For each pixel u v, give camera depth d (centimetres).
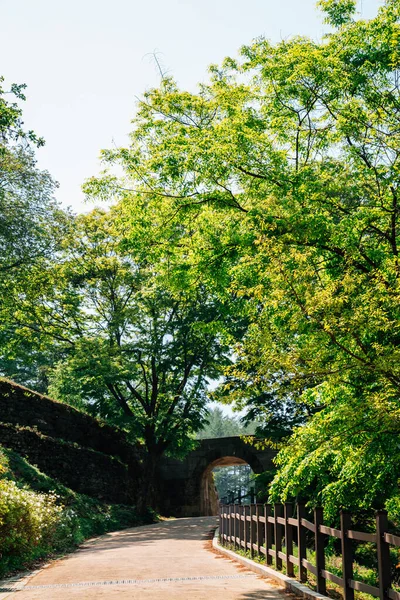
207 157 1189
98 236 2928
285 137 1315
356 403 800
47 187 2912
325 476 1120
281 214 1074
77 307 3006
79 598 768
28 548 1197
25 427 2492
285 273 804
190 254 1341
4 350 3156
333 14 1247
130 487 3095
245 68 1305
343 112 1155
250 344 809
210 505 4259
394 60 1099
